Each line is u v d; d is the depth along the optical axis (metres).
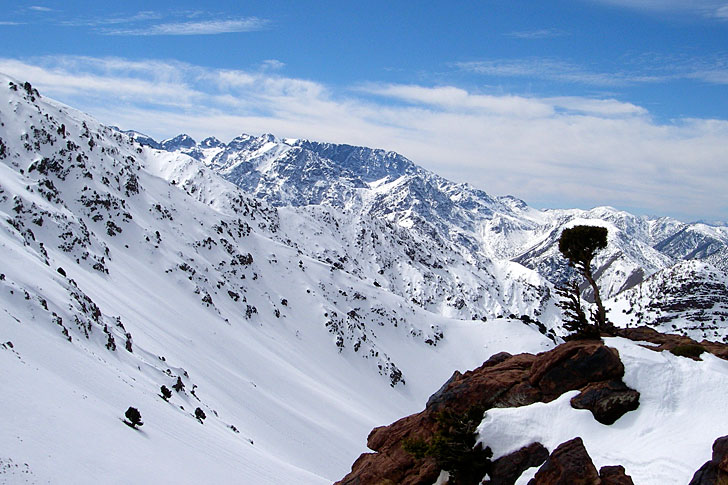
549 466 22.34
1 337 40.66
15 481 22.12
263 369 149.50
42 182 166.88
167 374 77.69
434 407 30.27
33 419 28.95
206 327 156.88
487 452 25.80
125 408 43.94
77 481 25.02
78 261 140.25
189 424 53.81
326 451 108.44
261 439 92.81
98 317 76.25
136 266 175.88
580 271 33.94
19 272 61.62
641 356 27.05
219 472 39.47
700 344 31.53
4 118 192.75
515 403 28.17
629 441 23.56
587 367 27.00
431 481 26.94
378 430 32.75
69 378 42.03
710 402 23.95
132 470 29.84
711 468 19.84
